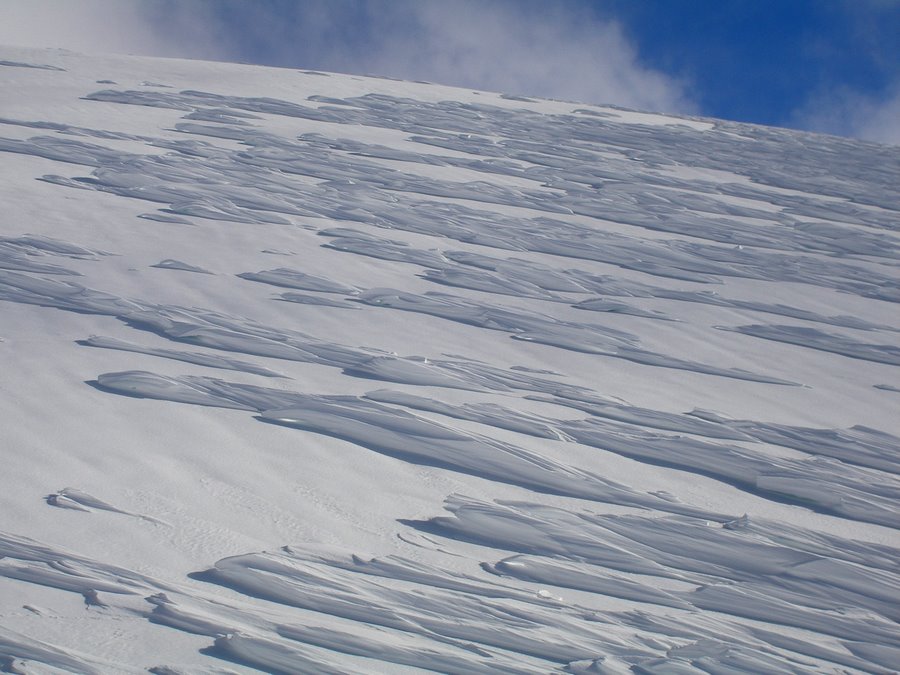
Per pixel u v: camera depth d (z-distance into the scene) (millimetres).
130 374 4336
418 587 2861
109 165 9594
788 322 6844
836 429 4812
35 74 15164
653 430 4488
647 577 3111
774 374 5648
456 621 2707
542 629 2711
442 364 5059
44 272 5988
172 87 15328
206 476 3439
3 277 5789
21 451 3453
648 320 6484
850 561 3373
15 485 3189
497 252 7926
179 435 3771
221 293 5965
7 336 4801
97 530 2963
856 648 2812
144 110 13141
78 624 2467
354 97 16375
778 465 4191
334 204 8977
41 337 4840
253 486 3404
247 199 8758
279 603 2691
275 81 17047
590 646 2650
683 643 2719
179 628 2502
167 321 5277
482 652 2568
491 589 2900
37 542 2850
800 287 7887
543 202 10156
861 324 6988
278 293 6105
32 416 3789
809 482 3984
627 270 7828
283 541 3039
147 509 3137
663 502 3691
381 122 14266
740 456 4238
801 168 14133
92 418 3840
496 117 16016
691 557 3275
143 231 7352
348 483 3525
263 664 2389
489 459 3871
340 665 2428
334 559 2963
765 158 14781
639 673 2529
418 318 5930
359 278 6699
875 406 5266
